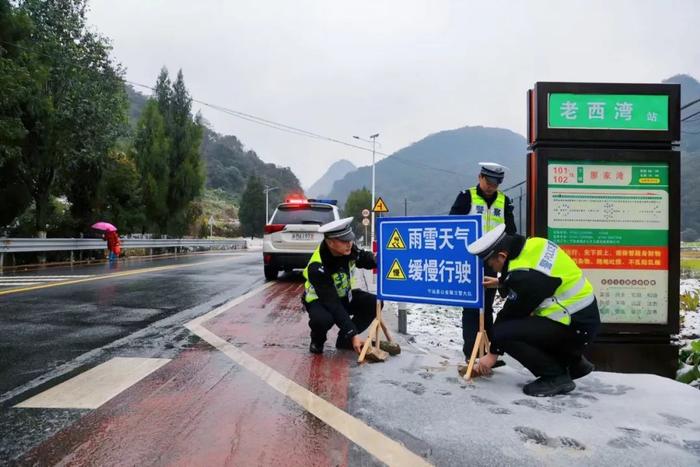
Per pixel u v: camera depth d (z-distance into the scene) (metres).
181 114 27.38
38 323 5.76
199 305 7.23
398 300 4.40
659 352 4.74
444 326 6.77
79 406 3.13
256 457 2.45
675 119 4.75
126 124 19.80
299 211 10.55
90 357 4.31
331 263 4.45
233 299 7.87
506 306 3.52
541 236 4.75
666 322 4.75
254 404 3.18
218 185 124.19
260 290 9.05
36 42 15.77
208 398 3.29
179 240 26.61
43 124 15.12
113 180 21.61
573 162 4.76
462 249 4.07
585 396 3.35
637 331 4.73
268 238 10.45
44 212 17.11
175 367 4.02
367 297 4.78
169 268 14.11
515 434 2.71
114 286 9.30
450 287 4.12
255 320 6.12
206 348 4.67
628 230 4.75
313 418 2.95
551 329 3.37
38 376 3.76
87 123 17.03
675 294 4.73
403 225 4.40
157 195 25.34
